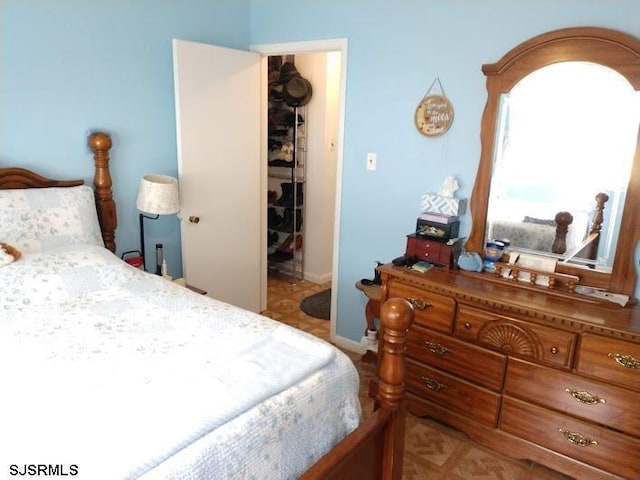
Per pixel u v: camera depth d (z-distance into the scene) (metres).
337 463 1.31
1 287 1.88
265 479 1.24
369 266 3.08
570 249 2.26
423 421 2.47
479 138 2.48
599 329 1.84
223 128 3.19
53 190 2.39
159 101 2.93
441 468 2.13
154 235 3.05
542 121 2.25
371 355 3.04
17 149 2.35
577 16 2.12
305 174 4.45
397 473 1.65
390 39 2.71
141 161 2.90
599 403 1.91
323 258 4.58
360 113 2.92
